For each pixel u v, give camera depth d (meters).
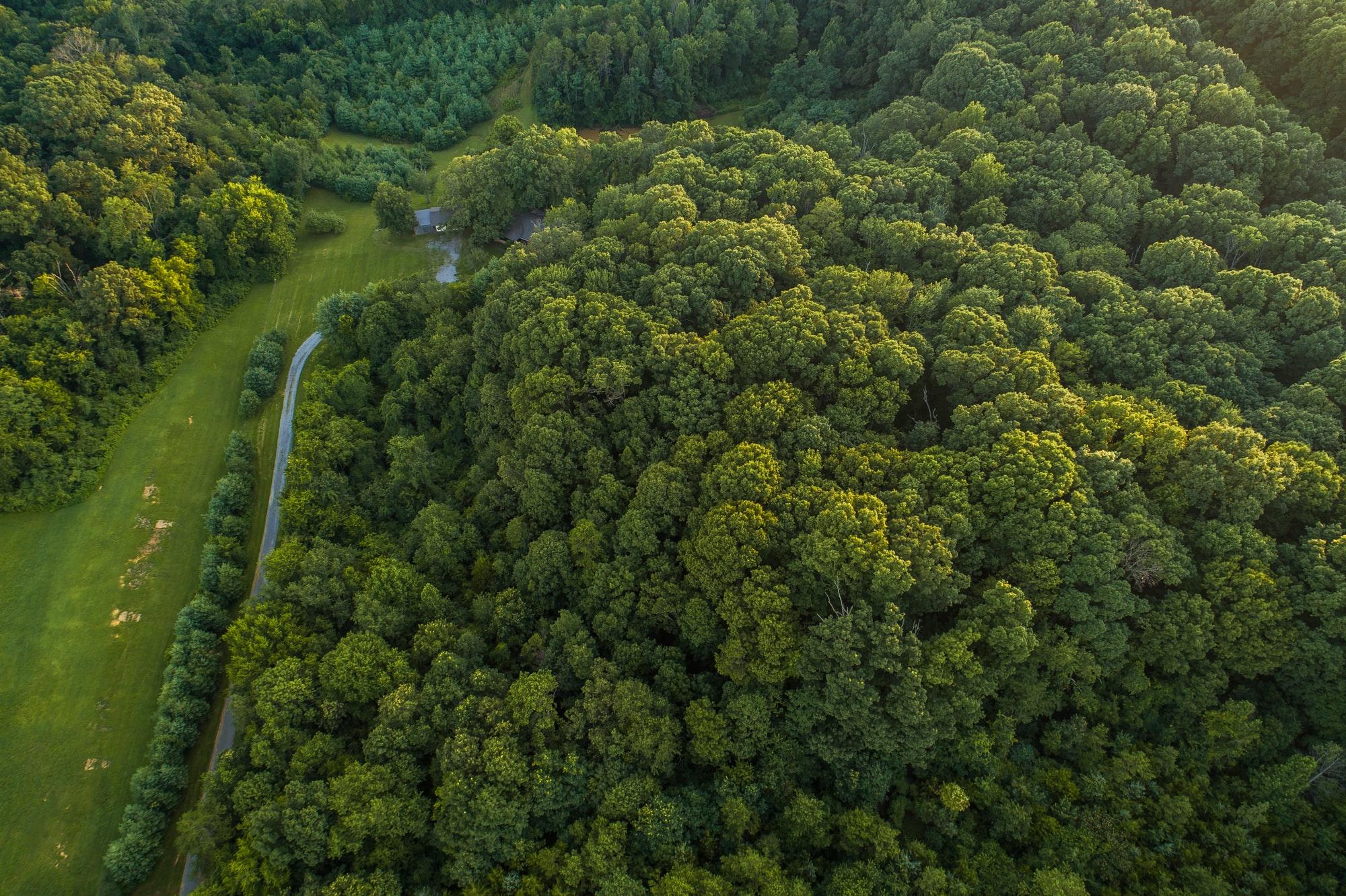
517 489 77.38
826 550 57.72
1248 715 58.41
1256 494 61.25
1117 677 62.09
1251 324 77.94
